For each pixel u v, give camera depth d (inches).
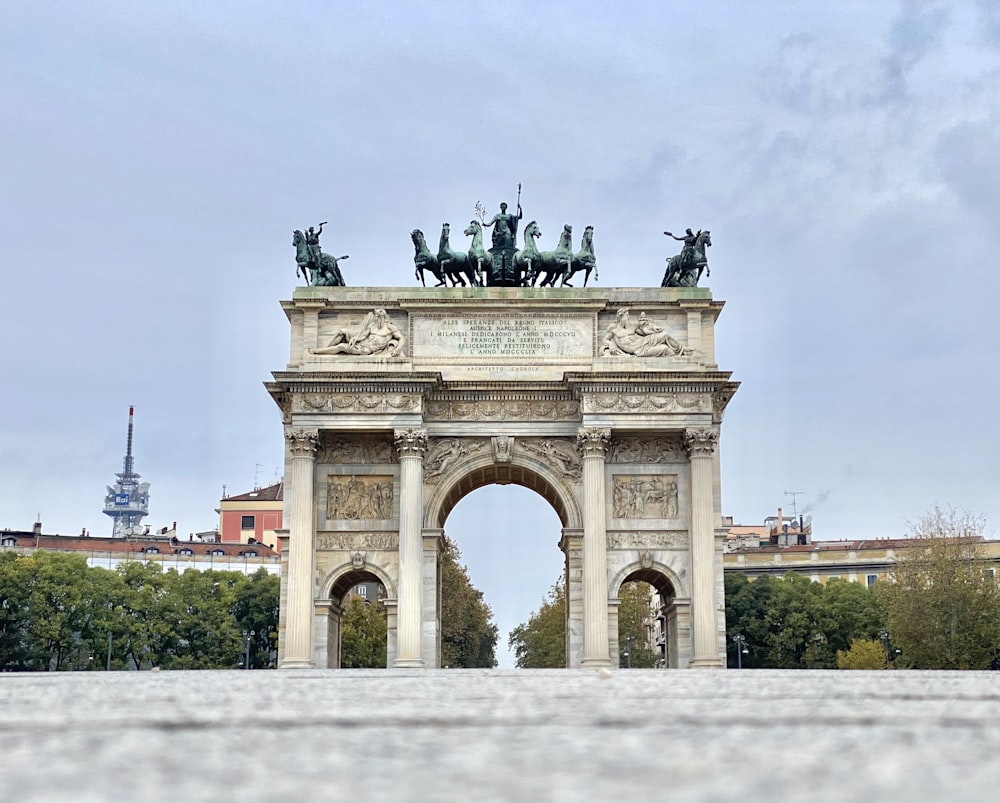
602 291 4062.5
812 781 497.7
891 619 5757.9
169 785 498.3
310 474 3885.3
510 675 1888.5
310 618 3846.0
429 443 4010.8
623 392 3905.0
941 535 5644.7
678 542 3944.4
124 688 1304.1
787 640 7150.6
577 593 3934.5
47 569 6496.1
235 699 1058.1
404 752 623.5
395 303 4047.7
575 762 574.9
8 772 538.0
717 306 4072.3
